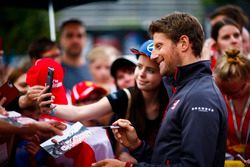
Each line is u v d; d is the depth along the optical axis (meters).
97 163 2.77
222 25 4.56
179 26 2.77
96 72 5.65
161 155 2.72
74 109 3.22
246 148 3.53
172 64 2.78
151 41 3.23
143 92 3.28
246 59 3.39
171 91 3.19
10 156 3.22
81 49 5.78
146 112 3.28
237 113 3.57
